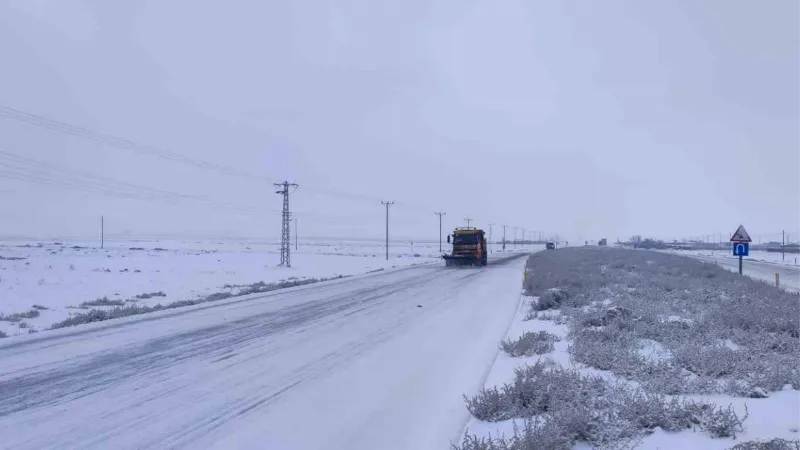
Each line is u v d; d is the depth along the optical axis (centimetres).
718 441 548
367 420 739
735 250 2648
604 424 588
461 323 1614
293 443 654
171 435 679
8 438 665
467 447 557
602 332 1079
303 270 5056
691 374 816
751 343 984
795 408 635
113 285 3300
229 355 1172
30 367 1056
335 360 1119
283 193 5881
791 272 4366
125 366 1066
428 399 834
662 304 1504
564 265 3788
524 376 804
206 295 2803
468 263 5091
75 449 629
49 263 5053
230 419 742
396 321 1675
